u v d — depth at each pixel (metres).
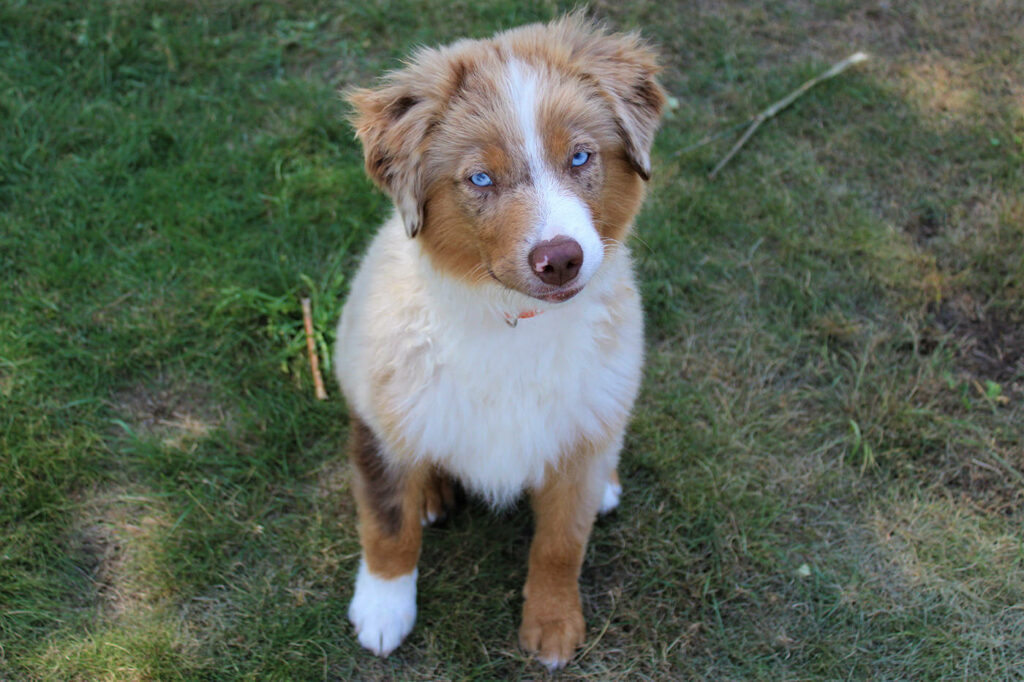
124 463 1.28
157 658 1.15
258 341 1.39
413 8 1.73
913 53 1.73
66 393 1.32
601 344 1.11
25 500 1.23
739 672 1.17
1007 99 1.66
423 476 1.18
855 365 1.39
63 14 1.67
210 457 1.29
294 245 1.48
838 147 1.61
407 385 1.11
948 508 1.28
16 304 1.38
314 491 1.28
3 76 1.59
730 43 1.73
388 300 1.12
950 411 1.35
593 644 1.18
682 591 1.22
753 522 1.27
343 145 1.58
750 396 1.37
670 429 1.34
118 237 1.46
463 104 1.03
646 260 1.47
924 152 1.60
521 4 1.74
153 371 1.36
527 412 1.12
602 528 1.27
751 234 1.51
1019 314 1.43
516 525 1.27
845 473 1.31
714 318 1.44
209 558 1.22
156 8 1.69
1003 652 1.18
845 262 1.48
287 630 1.18
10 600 1.17
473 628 1.19
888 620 1.20
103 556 1.22
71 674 1.14
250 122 1.59
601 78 1.05
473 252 1.05
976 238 1.50
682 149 1.59
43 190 1.49
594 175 1.04
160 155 1.55
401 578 1.18
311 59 1.68
